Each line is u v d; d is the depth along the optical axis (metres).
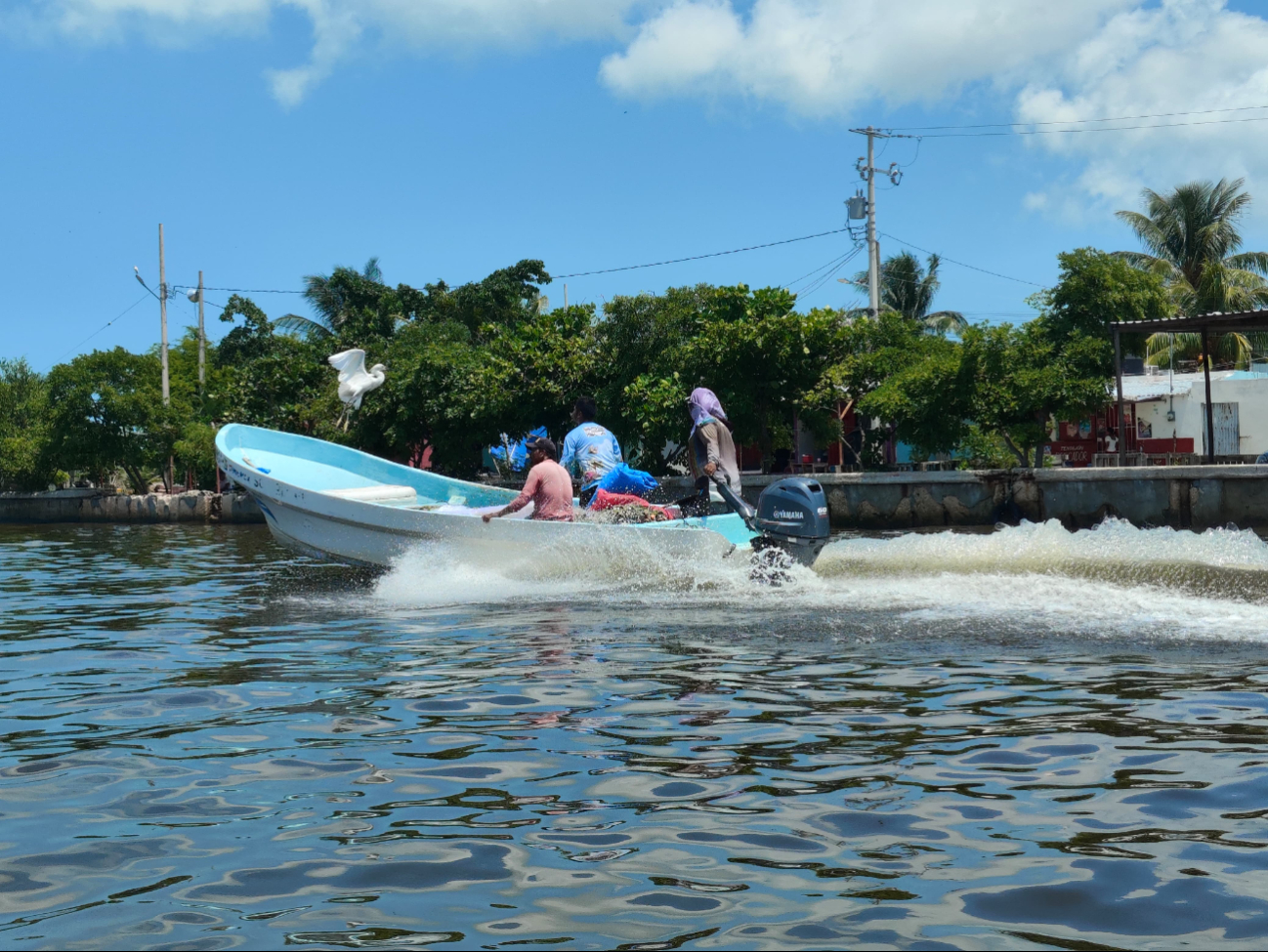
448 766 3.79
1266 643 5.76
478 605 8.31
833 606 7.44
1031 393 19.52
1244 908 2.50
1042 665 5.30
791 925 2.46
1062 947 2.33
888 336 23.23
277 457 13.23
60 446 32.53
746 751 3.89
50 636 7.33
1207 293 35.56
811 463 24.69
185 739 4.27
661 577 9.07
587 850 2.95
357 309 41.72
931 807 3.24
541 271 38.94
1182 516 17.23
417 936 2.45
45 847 3.07
